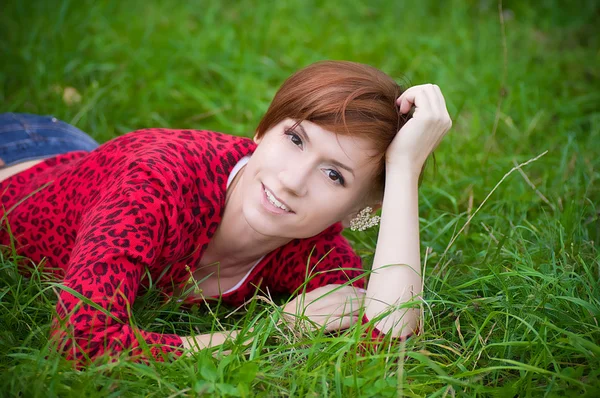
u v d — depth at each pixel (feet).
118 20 16.67
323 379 6.91
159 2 18.13
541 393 7.45
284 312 7.82
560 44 18.44
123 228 7.47
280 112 8.03
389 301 8.13
